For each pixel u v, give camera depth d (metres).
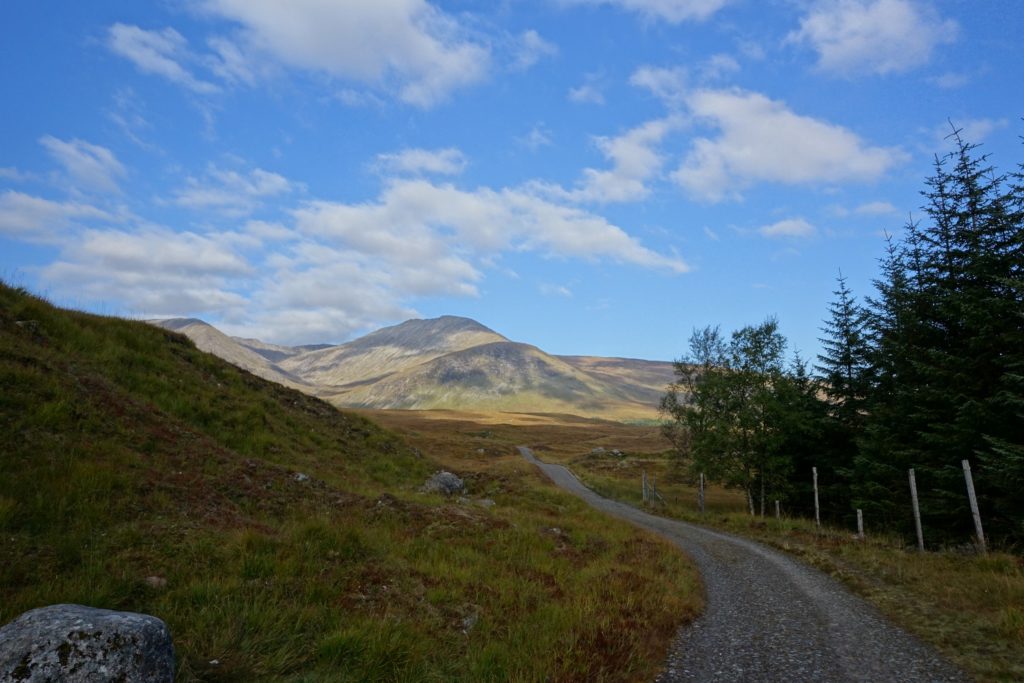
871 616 10.54
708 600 11.98
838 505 32.19
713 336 39.00
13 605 6.36
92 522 8.94
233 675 6.19
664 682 7.50
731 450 35.12
